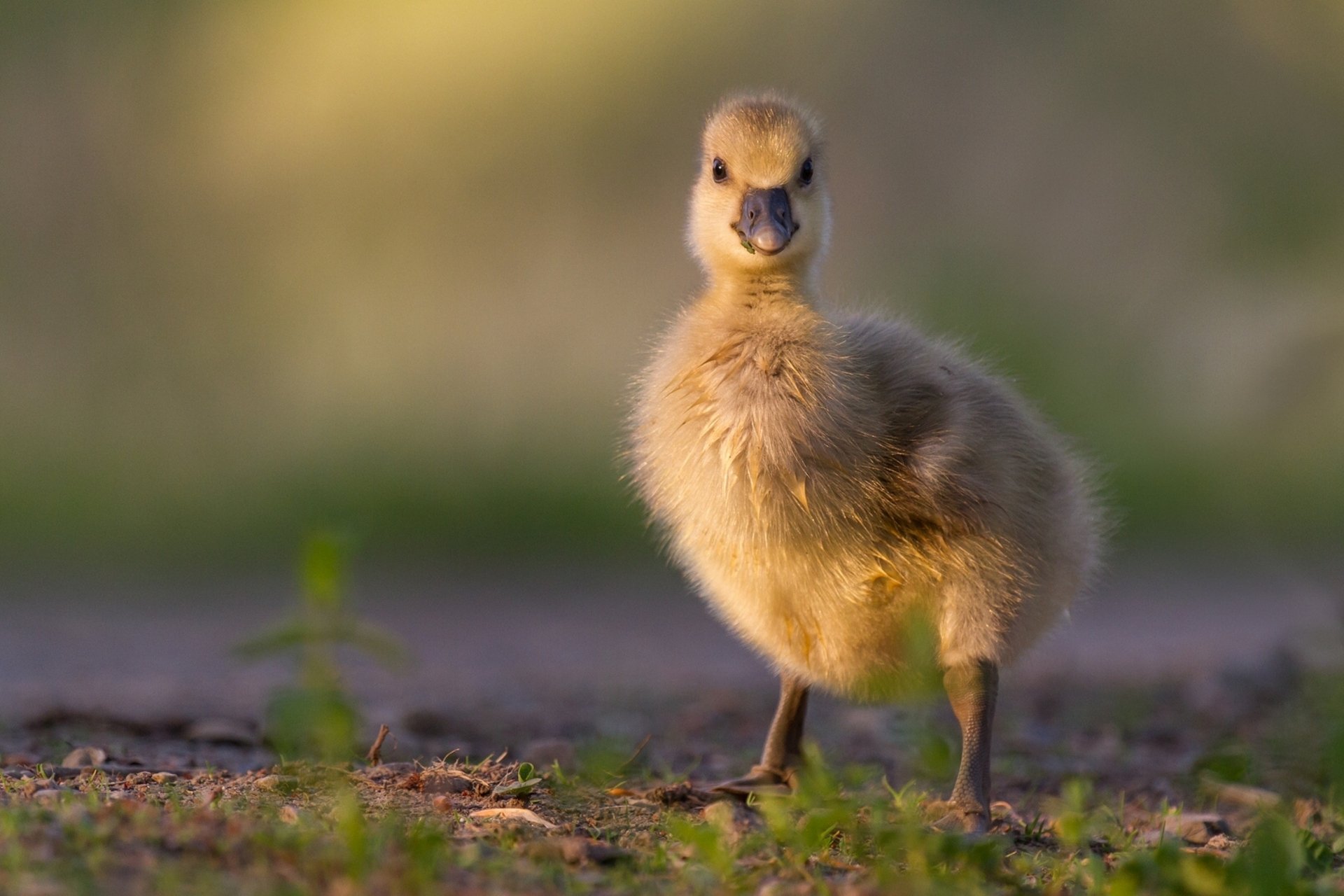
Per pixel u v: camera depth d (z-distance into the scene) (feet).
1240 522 61.16
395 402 70.08
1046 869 16.88
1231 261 76.33
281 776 18.95
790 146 22.68
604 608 51.13
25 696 30.86
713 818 17.44
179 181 81.66
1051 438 21.66
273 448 67.21
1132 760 26.61
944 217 79.82
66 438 66.49
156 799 17.35
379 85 81.97
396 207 79.92
